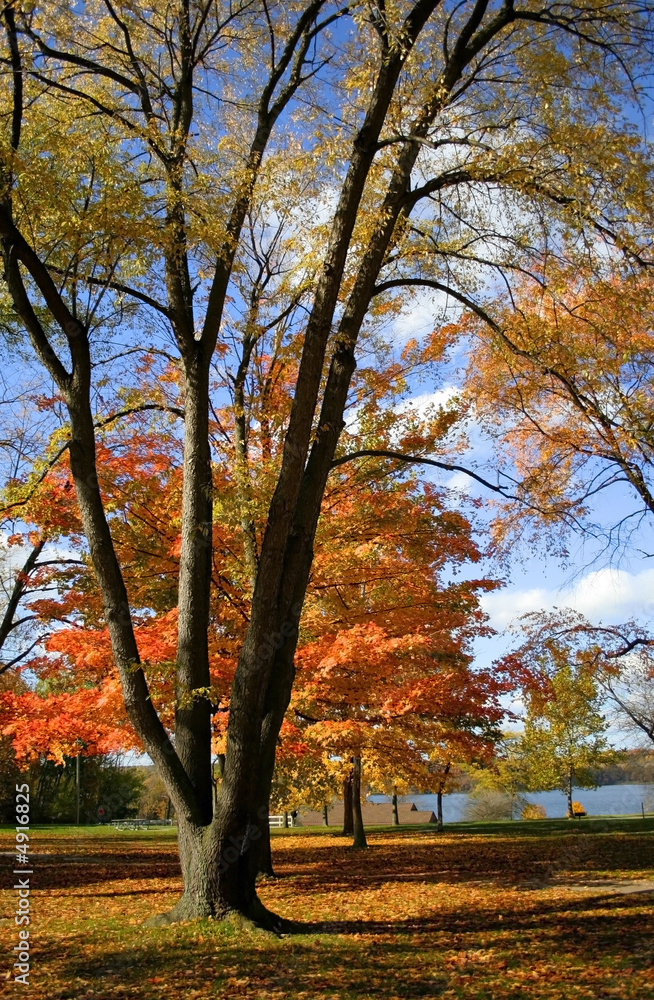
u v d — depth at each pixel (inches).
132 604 526.9
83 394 360.5
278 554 325.7
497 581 517.0
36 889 493.4
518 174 331.6
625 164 339.0
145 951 282.5
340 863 651.5
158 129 361.1
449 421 468.1
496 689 482.0
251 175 362.6
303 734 494.9
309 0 419.2
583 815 1533.0
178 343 388.8
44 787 1691.7
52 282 344.2
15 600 588.1
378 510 465.4
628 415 407.5
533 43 374.3
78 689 513.0
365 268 362.9
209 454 384.5
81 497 354.9
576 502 483.2
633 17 351.6
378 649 436.8
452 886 476.1
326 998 229.0
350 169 338.6
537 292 419.8
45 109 380.8
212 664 459.2
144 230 310.2
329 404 355.9
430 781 608.1
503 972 254.5
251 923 312.8
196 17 409.1
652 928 318.3
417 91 371.6
